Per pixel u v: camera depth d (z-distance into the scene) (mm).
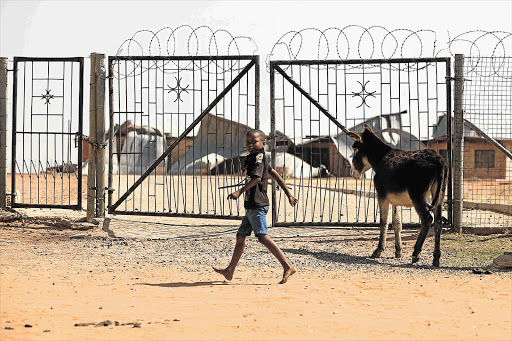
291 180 37562
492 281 8484
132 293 7371
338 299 7215
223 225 14172
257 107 13148
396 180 10133
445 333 5730
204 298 7160
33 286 7605
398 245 10523
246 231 8227
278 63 13109
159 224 14055
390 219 15492
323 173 40562
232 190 26781
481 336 5645
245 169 8039
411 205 10219
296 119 13148
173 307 6641
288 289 7797
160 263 9688
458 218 12852
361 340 5473
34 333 5480
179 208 18969
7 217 13773
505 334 5719
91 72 13773
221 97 13242
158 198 22406
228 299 7121
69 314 6188
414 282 8398
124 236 12422
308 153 42062
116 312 6328
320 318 6223
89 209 13797
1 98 14492
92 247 11109
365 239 12461
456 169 12812
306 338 5504
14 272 8531
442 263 10008
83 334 5488
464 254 10750
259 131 8117
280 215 17125
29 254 10141
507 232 12750
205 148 41094
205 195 24281
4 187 14570
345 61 12828
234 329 5754
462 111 12750
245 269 9273
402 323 6074
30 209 15914
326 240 12320
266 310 6555
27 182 33531
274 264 9711
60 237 12102
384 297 7371
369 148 10609
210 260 10008
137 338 5406
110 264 9492
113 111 13719
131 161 39812
